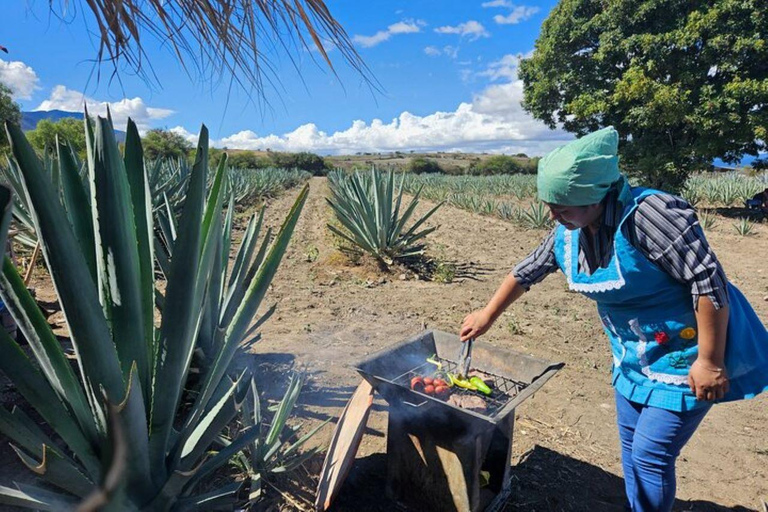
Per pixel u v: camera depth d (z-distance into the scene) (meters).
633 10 17.17
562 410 3.49
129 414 1.45
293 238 10.54
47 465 1.48
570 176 1.65
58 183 3.90
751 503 2.65
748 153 17.23
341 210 7.98
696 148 16.31
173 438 1.95
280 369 3.85
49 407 1.50
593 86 18.73
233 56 1.17
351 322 5.16
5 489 1.48
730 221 14.73
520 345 4.69
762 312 5.78
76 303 1.40
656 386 1.92
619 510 2.56
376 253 7.50
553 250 2.17
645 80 16.11
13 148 1.22
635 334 1.92
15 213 5.67
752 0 14.67
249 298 1.99
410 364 2.60
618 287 1.83
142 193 1.69
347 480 2.63
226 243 2.89
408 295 6.33
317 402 3.41
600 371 4.17
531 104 21.53
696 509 2.59
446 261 8.41
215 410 1.94
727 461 3.01
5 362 1.38
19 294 1.49
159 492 1.70
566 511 2.53
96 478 1.67
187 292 1.54
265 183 22.61
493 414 2.04
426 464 2.26
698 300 1.66
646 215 1.68
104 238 1.51
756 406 3.66
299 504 2.41
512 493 2.63
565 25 19.08
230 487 1.89
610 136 1.68
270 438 2.52
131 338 1.64
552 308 5.87
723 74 16.11
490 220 14.34
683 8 16.55
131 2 1.01
